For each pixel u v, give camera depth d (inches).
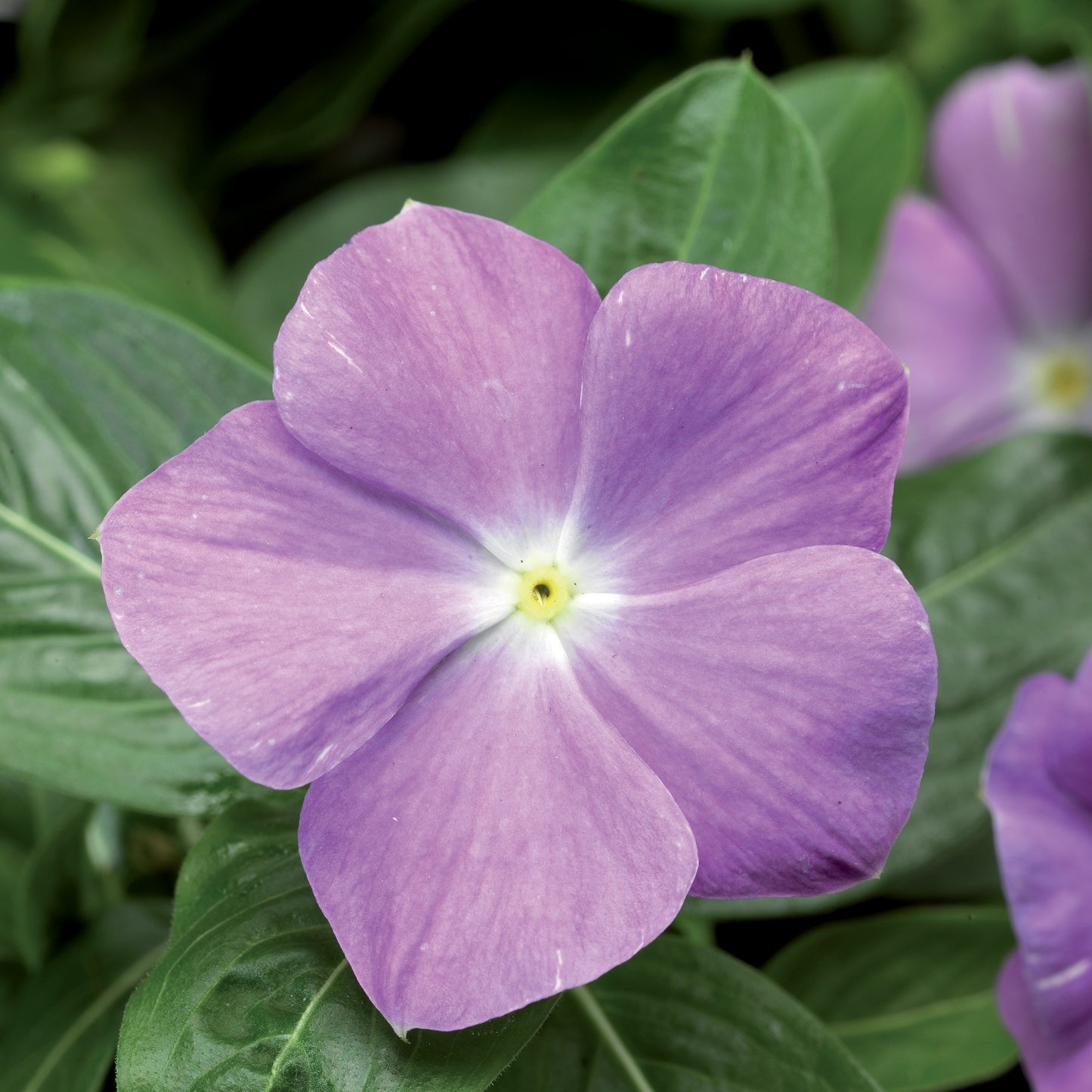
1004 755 12.4
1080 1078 12.3
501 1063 11.6
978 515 13.3
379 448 11.4
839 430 11.5
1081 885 12.3
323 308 11.3
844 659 11.4
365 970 11.3
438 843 11.4
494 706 11.6
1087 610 13.2
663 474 11.6
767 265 12.5
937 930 13.3
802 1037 12.2
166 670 11.2
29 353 12.5
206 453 11.4
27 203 16.7
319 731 11.3
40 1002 12.9
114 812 13.1
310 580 11.4
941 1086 13.0
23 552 12.4
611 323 11.4
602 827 11.4
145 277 14.8
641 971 12.4
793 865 11.5
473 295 11.4
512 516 11.6
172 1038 11.6
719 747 11.5
